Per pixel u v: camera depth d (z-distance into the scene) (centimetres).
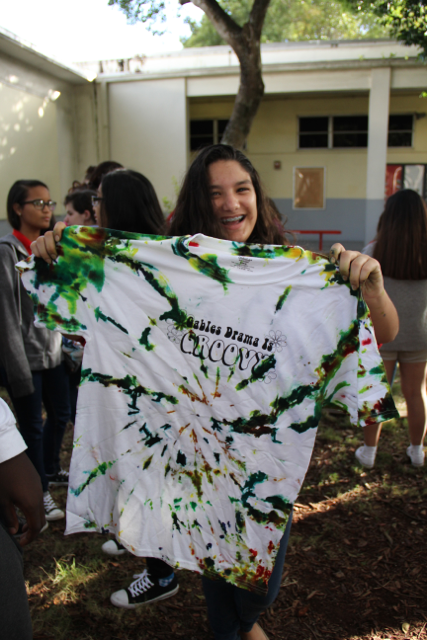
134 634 217
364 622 223
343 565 260
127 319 159
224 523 158
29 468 142
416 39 778
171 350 158
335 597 238
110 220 232
